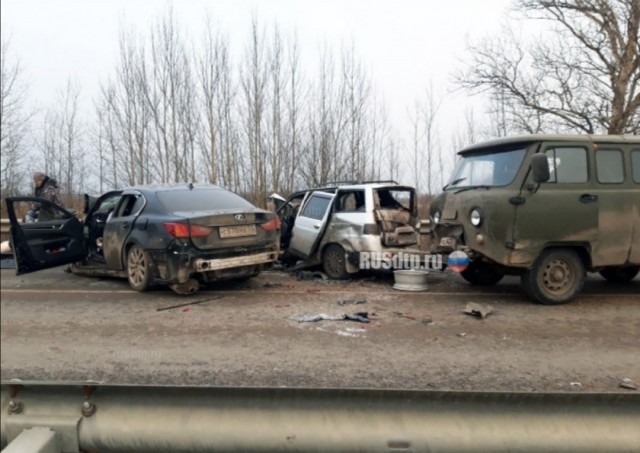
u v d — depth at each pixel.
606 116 12.24
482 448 2.04
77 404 2.19
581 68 12.48
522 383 3.75
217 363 4.24
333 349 4.59
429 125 22.20
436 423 2.07
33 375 4.02
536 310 6.01
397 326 5.36
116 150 20.20
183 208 7.04
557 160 6.06
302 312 6.02
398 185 8.13
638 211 6.15
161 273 6.71
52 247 7.78
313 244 8.51
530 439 2.04
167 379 3.89
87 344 4.81
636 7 9.95
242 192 20.05
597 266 6.13
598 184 6.11
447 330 5.20
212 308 6.25
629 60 10.82
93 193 20.64
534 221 5.90
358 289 7.48
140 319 5.74
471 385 3.71
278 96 20.23
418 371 4.02
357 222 7.86
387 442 2.05
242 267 6.99
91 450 2.15
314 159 20.56
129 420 2.14
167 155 19.59
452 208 6.63
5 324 5.57
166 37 19.50
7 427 2.16
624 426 2.06
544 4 11.56
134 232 7.15
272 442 2.08
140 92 19.64
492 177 6.33
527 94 13.88
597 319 5.56
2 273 9.36
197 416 2.12
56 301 6.75
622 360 4.23
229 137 19.88
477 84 14.69
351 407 2.10
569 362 4.19
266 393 2.10
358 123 21.27
